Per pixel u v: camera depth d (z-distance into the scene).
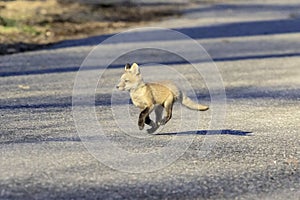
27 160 8.96
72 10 34.84
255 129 11.38
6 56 21.53
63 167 8.69
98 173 8.48
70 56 21.77
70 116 12.22
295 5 45.94
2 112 12.52
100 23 32.25
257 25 33.38
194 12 40.03
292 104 13.93
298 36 29.05
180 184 8.16
